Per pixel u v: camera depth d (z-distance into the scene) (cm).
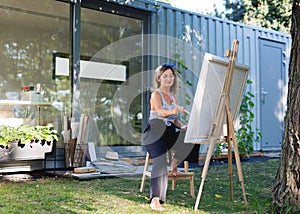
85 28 566
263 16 1464
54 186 363
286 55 798
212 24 677
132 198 307
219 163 579
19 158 415
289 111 252
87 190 341
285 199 244
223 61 275
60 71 573
